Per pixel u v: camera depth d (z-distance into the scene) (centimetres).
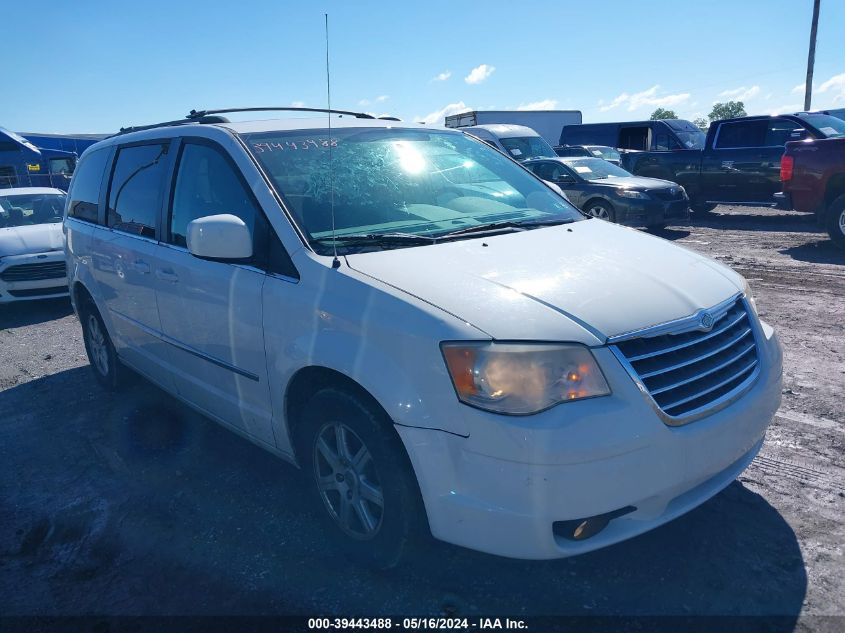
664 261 306
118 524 343
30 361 631
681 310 262
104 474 397
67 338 708
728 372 271
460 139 431
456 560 296
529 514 231
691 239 1120
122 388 518
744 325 294
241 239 305
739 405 266
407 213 342
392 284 268
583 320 244
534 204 389
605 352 238
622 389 236
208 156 363
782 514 316
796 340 557
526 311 247
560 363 234
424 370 245
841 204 914
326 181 338
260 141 351
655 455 237
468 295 257
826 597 262
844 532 301
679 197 1170
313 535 321
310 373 292
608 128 2384
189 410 480
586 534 241
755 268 848
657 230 1239
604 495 231
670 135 1992
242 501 356
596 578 280
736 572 279
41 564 315
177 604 280
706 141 1364
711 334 266
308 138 363
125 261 422
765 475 351
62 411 498
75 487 385
